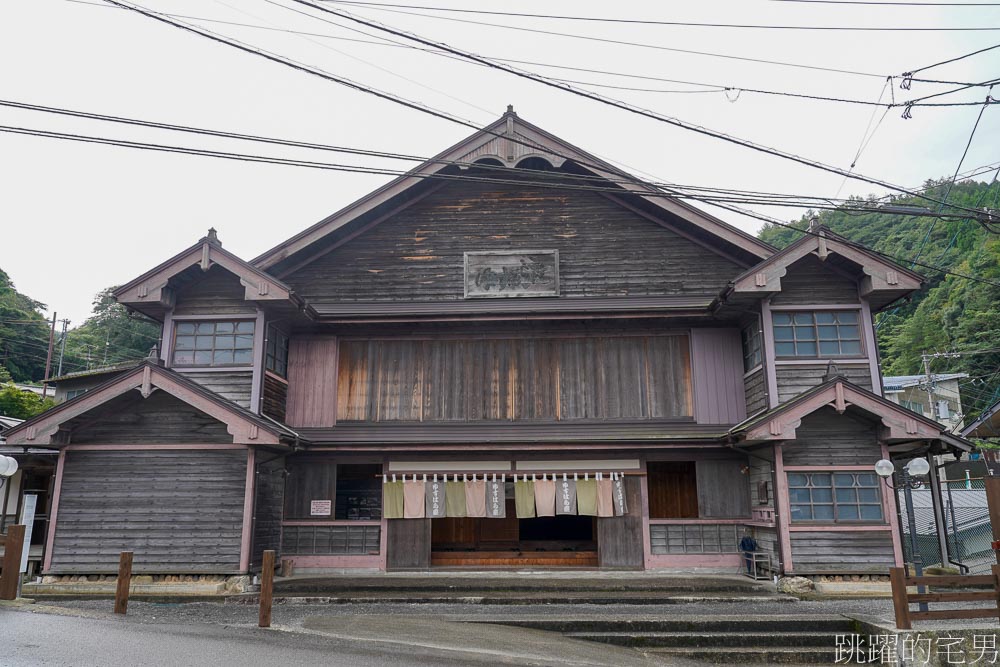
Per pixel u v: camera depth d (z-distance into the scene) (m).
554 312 15.75
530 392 16.27
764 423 13.23
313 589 13.38
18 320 52.12
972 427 21.58
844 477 13.74
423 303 16.59
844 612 11.34
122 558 10.98
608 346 16.47
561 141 16.28
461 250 16.92
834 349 14.96
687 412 16.08
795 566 13.34
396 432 16.03
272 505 14.90
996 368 41.31
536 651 9.36
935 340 46.69
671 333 16.48
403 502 15.48
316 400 16.22
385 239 17.03
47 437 13.36
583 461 15.55
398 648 8.99
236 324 15.19
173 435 13.91
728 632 10.70
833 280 15.26
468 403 16.25
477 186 17.20
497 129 16.53
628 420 16.02
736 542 15.17
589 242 16.86
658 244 16.80
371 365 16.55
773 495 13.80
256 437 13.20
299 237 16.09
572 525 19.80
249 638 9.15
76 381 26.84
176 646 8.46
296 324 16.20
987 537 18.66
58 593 13.12
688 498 18.48
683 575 14.80
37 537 17.66
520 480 15.54
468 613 11.62
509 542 18.78
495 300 16.59
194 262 14.66
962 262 47.38
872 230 45.38
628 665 9.16
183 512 13.62
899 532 13.43
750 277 14.40
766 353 14.81
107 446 13.87
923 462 11.29
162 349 14.99
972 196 45.09
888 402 13.23
